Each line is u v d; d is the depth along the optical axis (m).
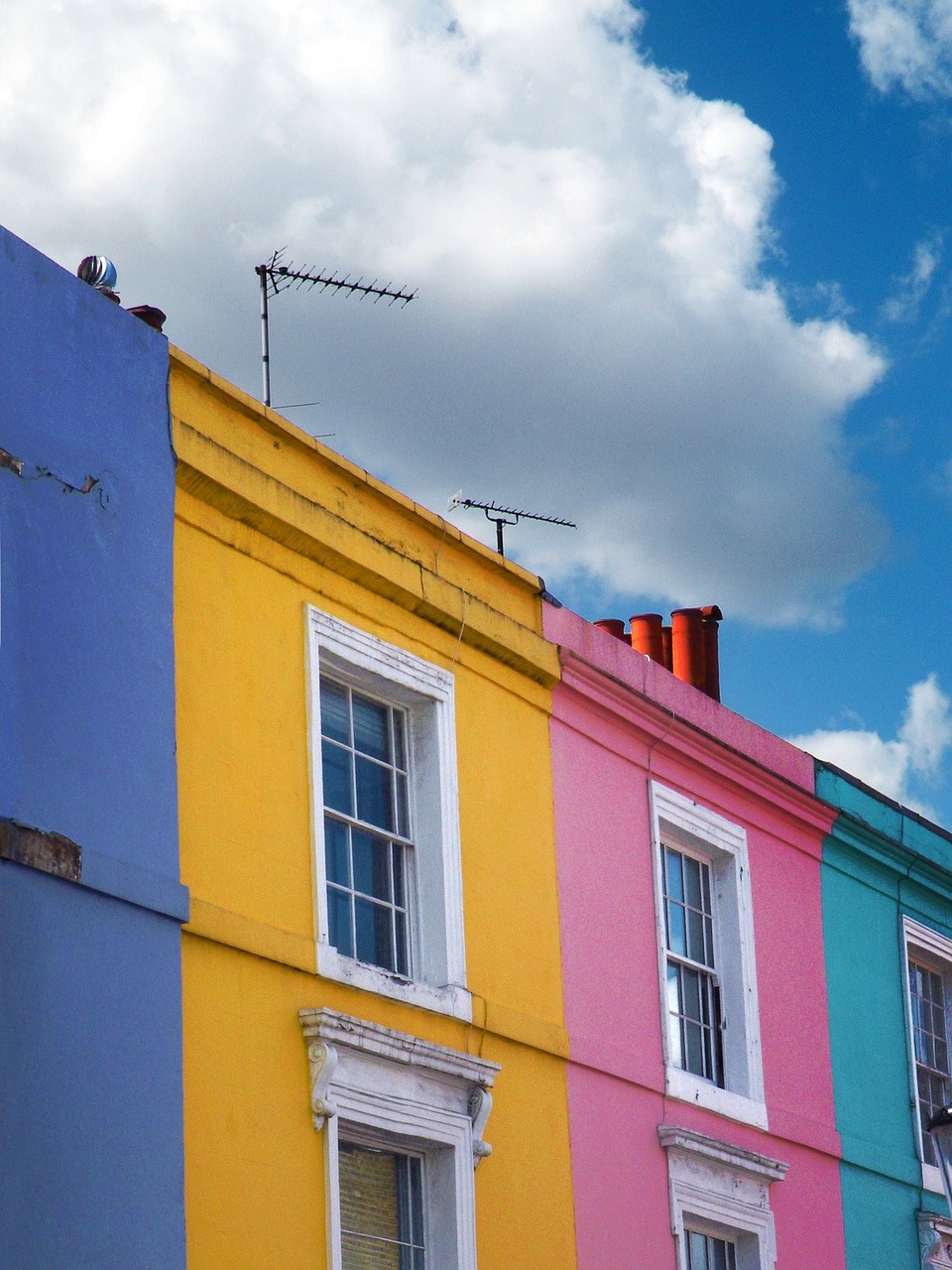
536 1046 14.05
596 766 15.66
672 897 16.50
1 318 11.10
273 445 13.11
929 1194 18.20
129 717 11.32
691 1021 16.30
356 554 13.41
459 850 13.82
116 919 10.85
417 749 13.94
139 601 11.59
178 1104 10.97
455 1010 13.27
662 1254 14.81
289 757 12.54
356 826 13.26
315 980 12.21
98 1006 10.59
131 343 12.02
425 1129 12.74
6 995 10.06
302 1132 11.82
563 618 15.72
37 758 10.61
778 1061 16.88
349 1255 12.30
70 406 11.44
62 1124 10.21
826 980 17.80
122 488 11.67
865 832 18.64
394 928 13.37
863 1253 17.16
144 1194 10.60
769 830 17.59
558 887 14.86
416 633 13.99
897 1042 18.56
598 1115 14.60
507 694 14.86
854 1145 17.41
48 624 10.90
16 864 10.27
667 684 16.78
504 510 18.61
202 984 11.39
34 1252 9.90
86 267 12.52
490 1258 13.12
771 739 17.98
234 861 11.90
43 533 11.02
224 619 12.30
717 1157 15.53
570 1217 14.01
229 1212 11.18
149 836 11.23
